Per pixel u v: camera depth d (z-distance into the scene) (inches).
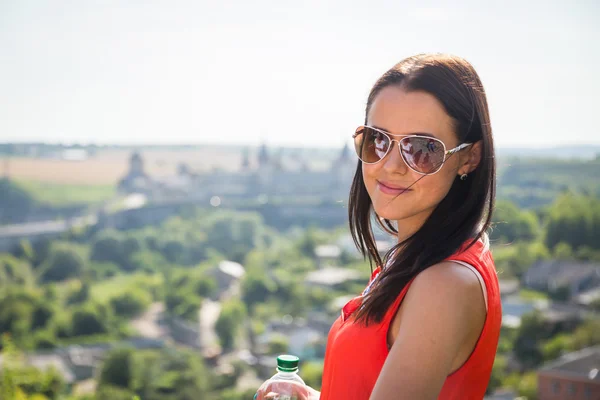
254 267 3843.5
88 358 2495.1
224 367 2340.1
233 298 3373.5
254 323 2994.6
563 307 2380.7
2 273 3846.0
